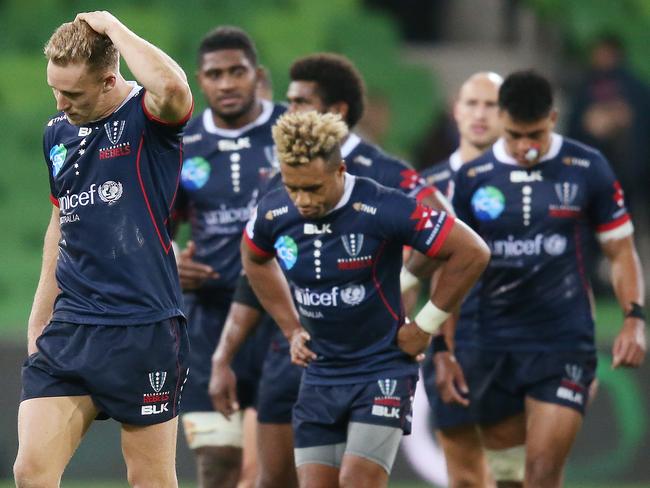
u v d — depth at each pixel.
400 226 18.12
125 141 16.45
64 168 16.62
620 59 42.50
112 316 16.45
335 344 18.81
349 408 18.70
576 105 39.22
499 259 22.31
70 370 16.38
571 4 46.22
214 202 23.19
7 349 31.92
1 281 38.62
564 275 22.08
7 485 30.97
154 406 16.73
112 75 16.31
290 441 21.92
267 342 22.75
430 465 30.84
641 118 39.66
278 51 43.56
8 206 39.66
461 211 22.67
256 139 23.28
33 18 43.03
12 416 31.80
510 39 49.28
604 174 22.02
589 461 32.28
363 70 43.97
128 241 16.47
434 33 49.81
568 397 21.84
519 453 23.11
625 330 21.67
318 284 18.55
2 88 41.66
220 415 23.08
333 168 17.70
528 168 22.11
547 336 22.09
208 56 23.03
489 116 24.53
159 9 43.31
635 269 22.05
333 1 44.31
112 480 31.59
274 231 18.73
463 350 23.08
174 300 16.88
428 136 42.41
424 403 30.94
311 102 21.19
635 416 32.25
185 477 31.83
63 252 16.84
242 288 21.39
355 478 18.20
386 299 18.59
